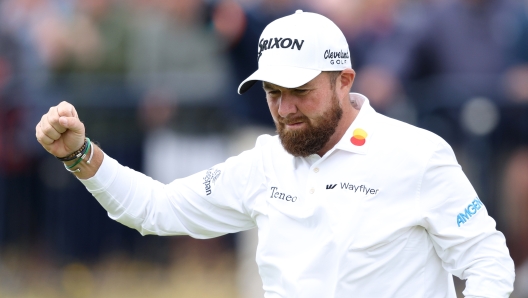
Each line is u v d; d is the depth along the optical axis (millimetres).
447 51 28000
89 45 31391
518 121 28016
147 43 31469
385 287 13586
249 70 26172
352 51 28578
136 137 31156
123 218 15234
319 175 14000
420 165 13617
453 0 28250
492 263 13570
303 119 13844
